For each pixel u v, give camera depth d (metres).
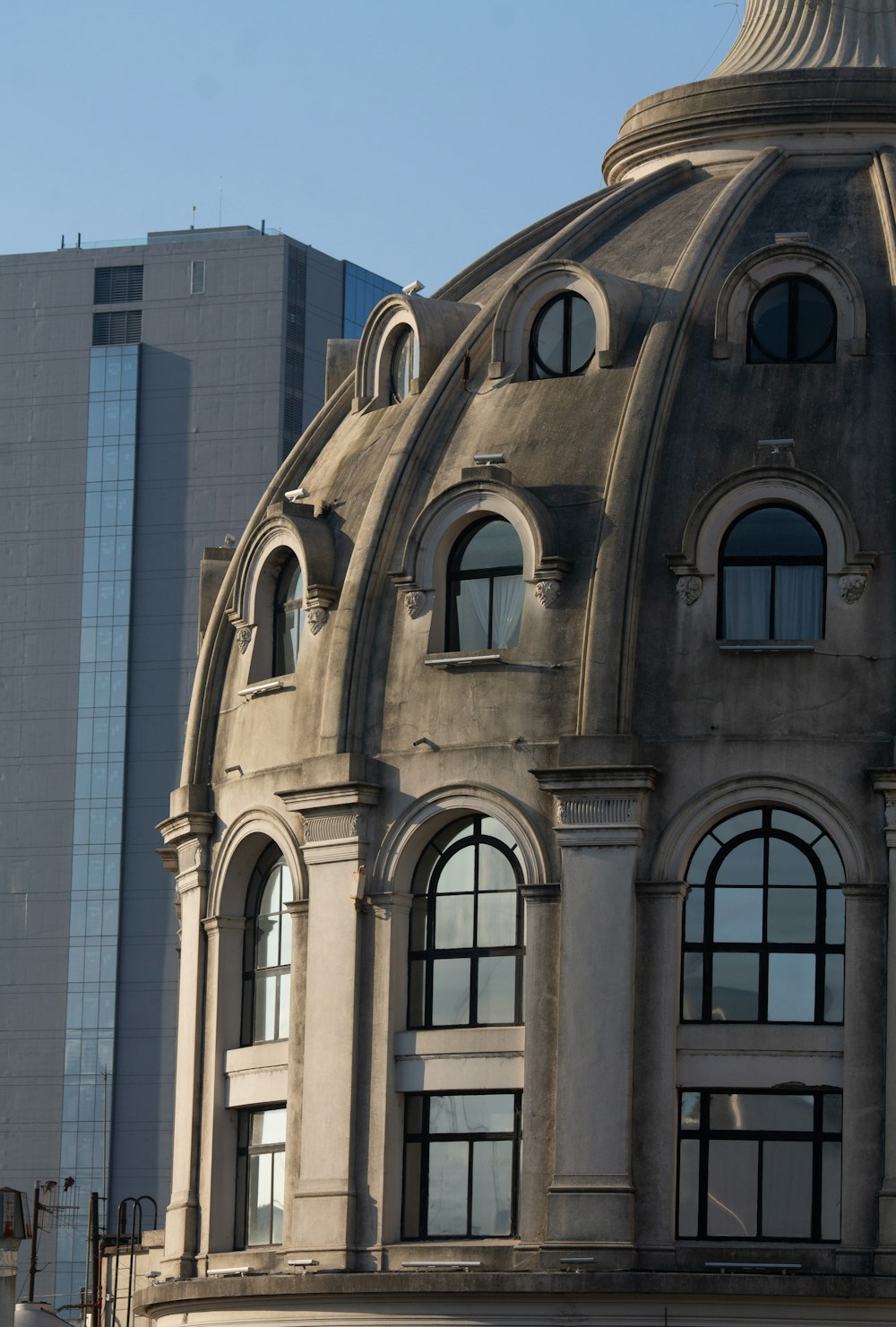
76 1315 163.75
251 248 172.88
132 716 170.38
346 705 72.69
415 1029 70.69
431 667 71.81
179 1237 75.38
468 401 75.31
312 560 75.38
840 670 68.44
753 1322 64.94
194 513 171.25
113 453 172.88
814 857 68.12
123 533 172.12
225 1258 73.75
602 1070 67.25
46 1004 168.62
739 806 68.31
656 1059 67.25
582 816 68.50
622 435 71.06
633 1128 67.06
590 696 69.06
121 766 169.88
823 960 67.62
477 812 70.69
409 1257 68.81
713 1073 67.38
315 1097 71.12
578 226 77.88
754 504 69.62
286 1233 72.12
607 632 69.31
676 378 71.88
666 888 67.88
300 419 173.12
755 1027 67.44
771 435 70.56
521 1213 67.81
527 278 74.56
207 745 78.94
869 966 66.94
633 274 75.62
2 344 175.75
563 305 74.44
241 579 77.88
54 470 174.00
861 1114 66.31
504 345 74.69
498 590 71.88
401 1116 70.44
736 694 68.69
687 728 68.69
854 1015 66.75
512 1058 68.94
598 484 71.44
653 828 68.38
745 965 67.94
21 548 173.62
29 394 174.88
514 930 70.00
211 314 172.88
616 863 68.00
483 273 81.88
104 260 175.38
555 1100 67.88
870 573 68.88
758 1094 67.31
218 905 76.44
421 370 77.25
